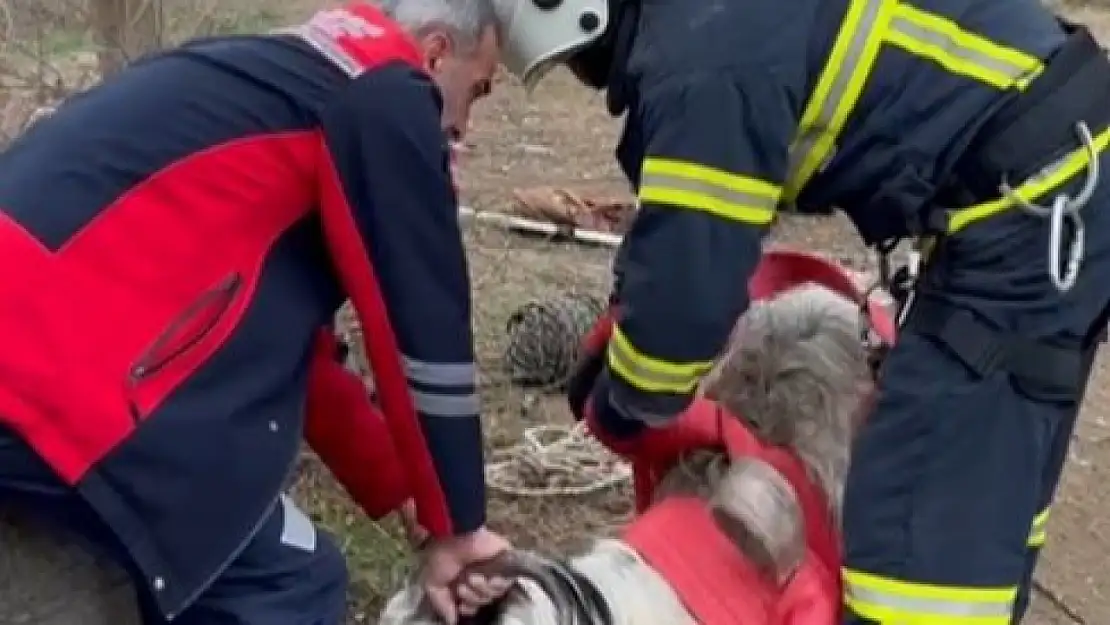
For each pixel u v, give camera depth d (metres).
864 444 3.03
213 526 2.57
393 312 2.65
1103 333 3.09
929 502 2.97
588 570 2.86
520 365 5.48
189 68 2.61
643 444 3.14
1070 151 2.92
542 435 5.12
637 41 2.86
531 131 8.59
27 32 5.89
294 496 4.47
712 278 2.78
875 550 2.99
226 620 2.69
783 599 2.96
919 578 2.97
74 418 2.46
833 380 3.22
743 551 2.98
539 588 2.79
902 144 2.87
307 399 2.89
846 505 3.03
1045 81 2.92
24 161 2.55
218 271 2.57
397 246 2.62
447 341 2.67
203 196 2.55
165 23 5.52
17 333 2.44
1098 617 4.54
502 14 2.85
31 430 2.45
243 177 2.58
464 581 2.81
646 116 2.81
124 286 2.50
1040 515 3.17
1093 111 2.94
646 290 2.81
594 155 8.25
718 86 2.75
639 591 2.84
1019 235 2.93
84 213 2.50
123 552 2.55
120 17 5.14
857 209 2.99
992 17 2.92
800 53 2.78
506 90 9.20
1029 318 2.95
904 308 3.09
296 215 2.65
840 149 2.89
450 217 2.67
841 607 3.04
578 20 2.85
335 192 2.62
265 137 2.59
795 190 2.96
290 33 2.71
